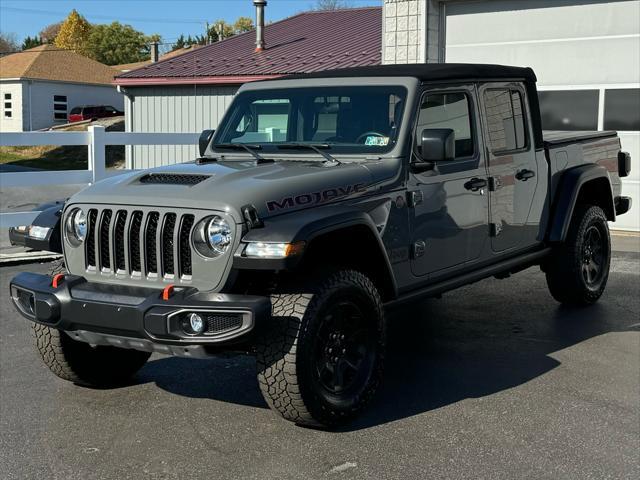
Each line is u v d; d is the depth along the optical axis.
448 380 5.29
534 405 4.82
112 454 4.16
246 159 5.38
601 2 11.23
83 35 95.88
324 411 4.30
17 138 9.79
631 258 9.52
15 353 5.94
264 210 4.18
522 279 8.45
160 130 24.52
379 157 5.02
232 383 5.29
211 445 4.28
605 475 3.88
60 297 4.38
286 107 5.52
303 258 4.45
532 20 11.81
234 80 22.28
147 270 4.38
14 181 9.66
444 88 5.40
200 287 4.21
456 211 5.45
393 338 6.31
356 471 3.94
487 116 5.83
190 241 4.21
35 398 5.00
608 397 4.95
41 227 4.89
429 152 4.85
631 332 6.41
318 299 4.23
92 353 5.05
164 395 5.07
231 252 4.12
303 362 4.16
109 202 4.49
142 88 24.58
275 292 4.34
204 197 4.24
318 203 4.44
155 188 4.48
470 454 4.13
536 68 11.87
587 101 11.52
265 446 4.25
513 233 6.15
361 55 21.47
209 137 5.90
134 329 4.12
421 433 4.41
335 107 5.33
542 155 6.49
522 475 3.88
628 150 11.27
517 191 6.14
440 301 7.52
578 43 11.48
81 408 4.84
